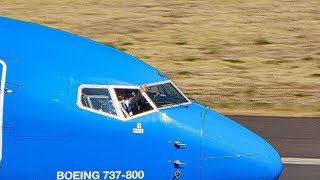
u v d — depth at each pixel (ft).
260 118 236.63
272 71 308.19
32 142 134.21
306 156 199.52
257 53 334.03
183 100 147.74
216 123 143.13
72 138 135.13
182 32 360.69
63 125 135.03
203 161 138.72
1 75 135.33
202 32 361.51
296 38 356.59
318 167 191.31
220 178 139.74
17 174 134.00
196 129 140.26
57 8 400.47
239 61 322.34
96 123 136.26
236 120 233.35
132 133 137.28
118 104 138.51
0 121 133.59
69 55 141.38
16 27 146.30
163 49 336.08
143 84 142.41
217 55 329.93
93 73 139.74
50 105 135.23
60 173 135.03
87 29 362.53
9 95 134.41
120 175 136.67
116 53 148.15
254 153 141.69
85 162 135.44
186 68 310.04
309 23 378.94
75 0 421.18
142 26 369.09
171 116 140.46
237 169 140.05
